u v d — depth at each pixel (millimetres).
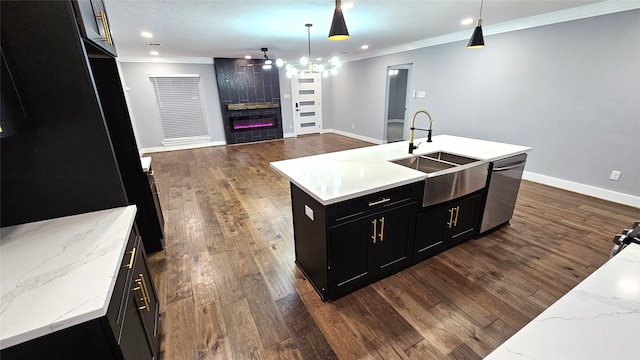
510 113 4250
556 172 3881
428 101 5566
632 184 3236
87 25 1331
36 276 967
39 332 777
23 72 1146
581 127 3535
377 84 6828
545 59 3713
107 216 1380
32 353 808
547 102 3799
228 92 7336
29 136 1229
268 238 2832
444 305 1896
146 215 2467
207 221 3221
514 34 3975
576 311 688
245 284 2158
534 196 3613
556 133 3783
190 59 6832
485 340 1635
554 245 2539
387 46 5969
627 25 2994
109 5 2742
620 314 675
